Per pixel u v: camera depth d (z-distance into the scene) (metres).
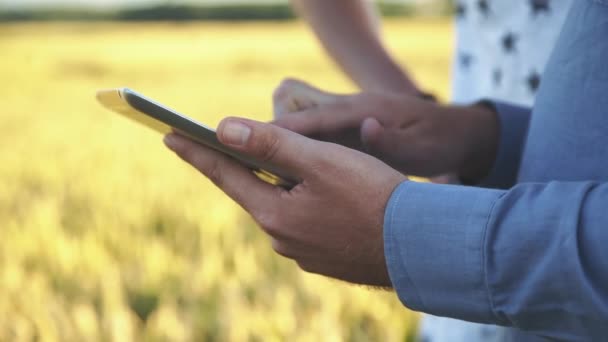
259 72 25.30
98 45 37.78
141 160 8.52
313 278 3.84
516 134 1.38
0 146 10.37
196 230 5.34
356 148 1.36
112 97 0.97
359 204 0.96
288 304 3.47
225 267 4.52
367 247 0.99
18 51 33.97
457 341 1.69
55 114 15.04
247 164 1.05
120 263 4.61
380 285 1.05
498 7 1.61
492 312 0.91
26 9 56.22
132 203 6.15
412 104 1.34
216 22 54.28
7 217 5.91
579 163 1.00
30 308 3.57
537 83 1.56
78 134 11.49
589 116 0.99
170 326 3.34
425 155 1.36
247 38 39.50
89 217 5.93
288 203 1.00
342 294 3.71
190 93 18.59
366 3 1.99
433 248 0.92
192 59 30.58
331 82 20.09
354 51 1.88
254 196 1.02
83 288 4.07
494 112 1.42
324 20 1.93
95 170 8.07
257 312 3.42
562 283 0.84
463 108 1.40
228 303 3.59
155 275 4.13
